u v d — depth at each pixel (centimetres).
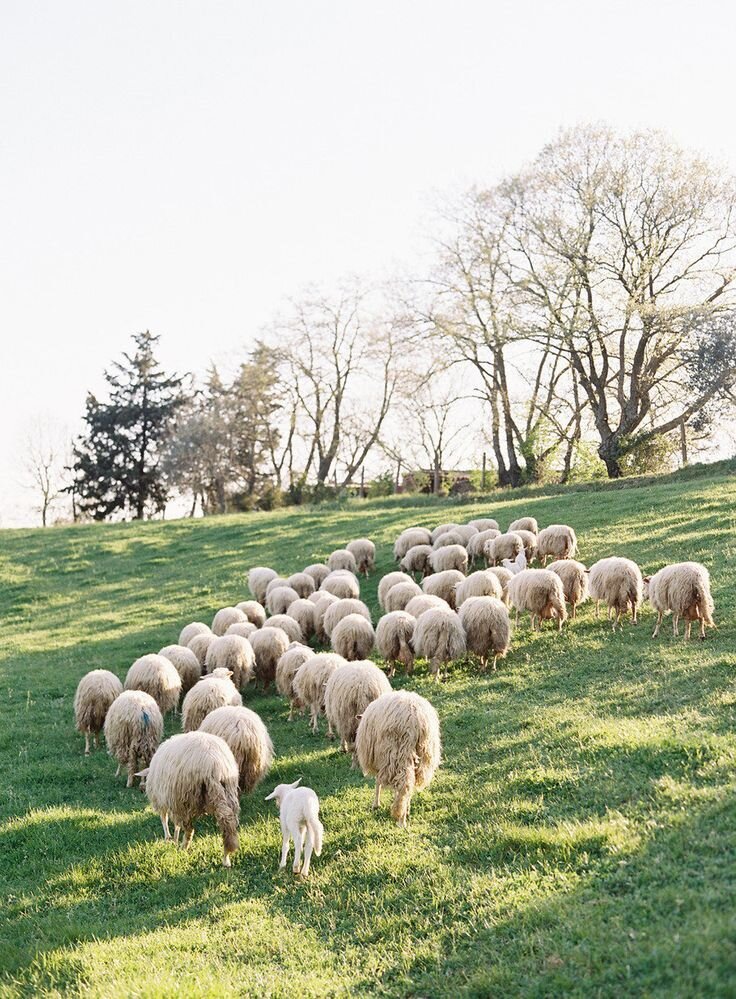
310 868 901
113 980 706
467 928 711
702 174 4250
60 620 2709
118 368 7781
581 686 1402
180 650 1698
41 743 1547
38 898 918
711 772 881
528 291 4572
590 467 5000
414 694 1021
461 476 6141
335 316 6306
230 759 988
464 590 1861
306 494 6353
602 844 790
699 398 4569
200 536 3825
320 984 675
